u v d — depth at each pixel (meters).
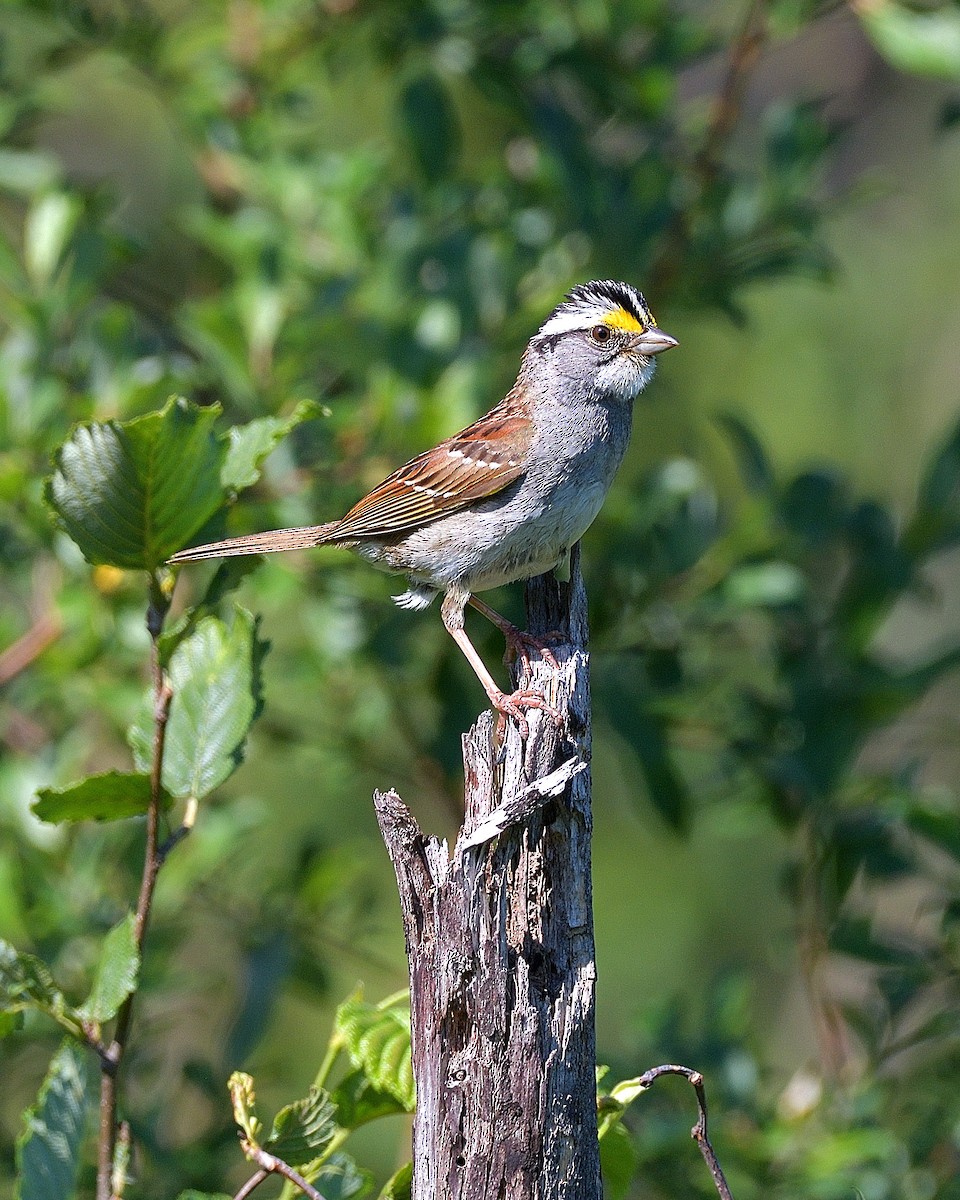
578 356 9.28
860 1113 9.84
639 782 11.73
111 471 5.93
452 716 11.18
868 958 10.27
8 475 10.30
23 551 11.53
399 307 11.57
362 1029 6.50
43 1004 6.00
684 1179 9.51
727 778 11.22
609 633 11.08
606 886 17.28
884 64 19.86
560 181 11.30
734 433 11.27
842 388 17.23
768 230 11.68
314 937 11.44
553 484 9.28
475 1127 5.70
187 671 6.60
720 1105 10.10
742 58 11.39
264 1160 6.04
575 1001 5.83
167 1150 9.51
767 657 11.45
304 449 10.74
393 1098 6.79
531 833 5.89
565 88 12.98
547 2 12.13
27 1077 10.93
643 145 12.75
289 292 11.80
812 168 11.73
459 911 5.72
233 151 12.52
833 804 10.70
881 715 10.64
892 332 17.55
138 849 10.63
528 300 11.50
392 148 14.52
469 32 12.27
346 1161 6.62
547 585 9.18
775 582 10.67
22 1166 6.08
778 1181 9.54
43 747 11.54
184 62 12.95
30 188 11.91
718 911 17.41
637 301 9.40
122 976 5.95
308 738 12.11
